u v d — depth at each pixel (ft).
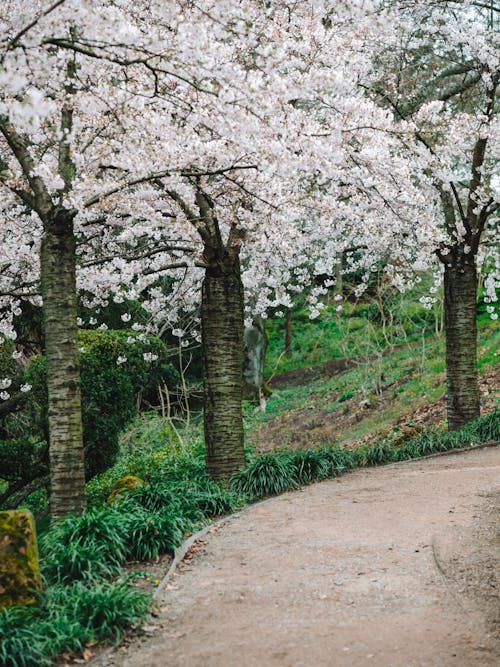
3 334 41.86
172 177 26.43
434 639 13.76
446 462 34.53
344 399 69.62
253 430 66.49
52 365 23.54
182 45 20.15
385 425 53.93
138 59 20.66
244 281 46.24
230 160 26.68
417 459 36.65
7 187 25.64
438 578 17.21
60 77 25.08
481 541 19.90
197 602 16.98
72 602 15.93
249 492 29.96
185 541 22.25
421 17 41.60
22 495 40.65
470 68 41.50
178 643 14.65
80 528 20.06
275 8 30.68
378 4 24.04
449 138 33.94
